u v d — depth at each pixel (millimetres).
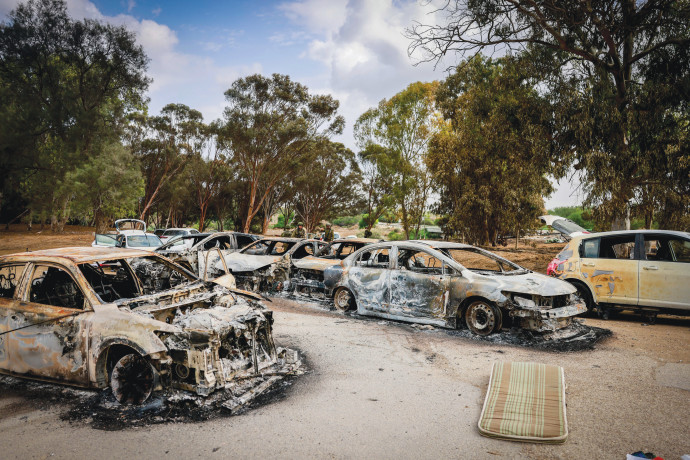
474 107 22406
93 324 4379
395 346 6473
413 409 4270
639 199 15125
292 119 40438
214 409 4223
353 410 4242
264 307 5387
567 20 13188
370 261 8523
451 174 27000
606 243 8773
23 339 4711
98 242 17172
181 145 52312
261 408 4289
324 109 40125
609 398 4457
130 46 34688
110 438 3695
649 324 8188
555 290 6656
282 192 57656
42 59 32250
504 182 23594
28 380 5082
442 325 7219
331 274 8906
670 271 7906
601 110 13836
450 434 3742
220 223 64625
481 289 6867
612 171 13773
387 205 41781
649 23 13320
